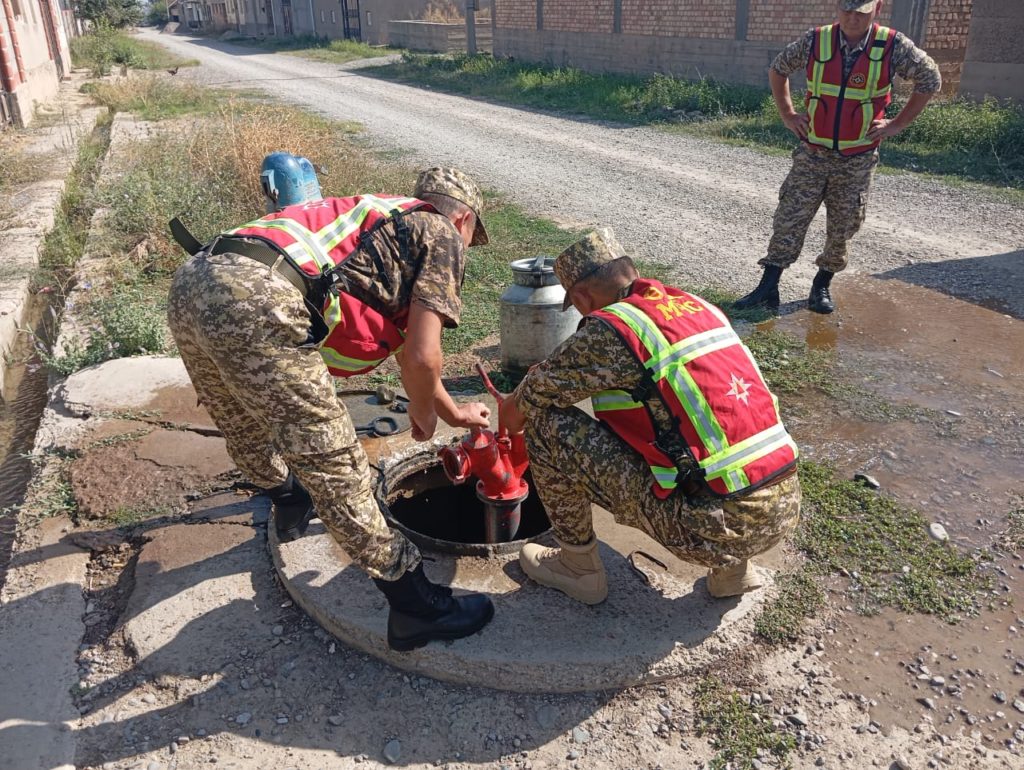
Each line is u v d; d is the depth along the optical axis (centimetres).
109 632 298
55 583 319
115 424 421
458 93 1898
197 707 264
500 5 2317
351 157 1021
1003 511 352
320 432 240
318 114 1578
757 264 689
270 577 318
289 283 236
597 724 256
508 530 324
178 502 364
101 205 855
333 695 268
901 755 243
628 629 276
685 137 1287
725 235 777
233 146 900
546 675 264
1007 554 326
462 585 298
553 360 255
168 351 509
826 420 432
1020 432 415
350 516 245
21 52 1589
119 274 659
